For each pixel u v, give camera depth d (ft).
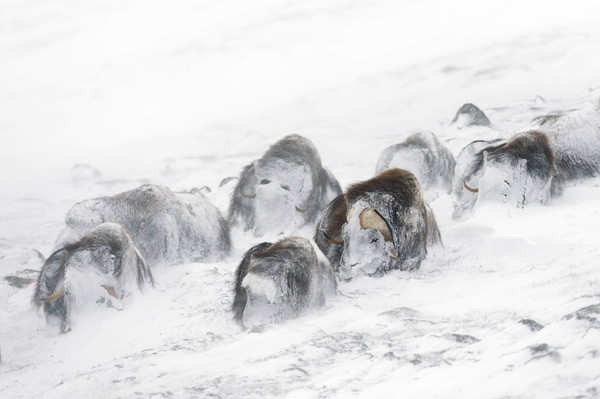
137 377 146.51
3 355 210.59
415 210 214.07
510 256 210.79
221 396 120.57
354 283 211.82
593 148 270.26
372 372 115.34
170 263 269.23
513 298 161.99
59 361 200.95
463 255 221.46
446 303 171.32
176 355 167.32
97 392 140.77
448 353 114.21
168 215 270.67
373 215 208.23
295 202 287.28
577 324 101.04
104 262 227.61
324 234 221.66
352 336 148.97
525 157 245.45
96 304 225.15
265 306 187.83
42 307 232.32
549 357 93.35
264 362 139.74
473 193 261.85
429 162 337.11
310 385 118.32
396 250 211.00
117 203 269.44
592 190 253.44
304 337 161.27
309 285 191.62
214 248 276.62
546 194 247.09
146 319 215.92
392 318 158.40
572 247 201.67
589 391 82.74
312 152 292.61
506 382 92.22
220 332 189.57
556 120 276.41
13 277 295.69
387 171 218.38
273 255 191.72
